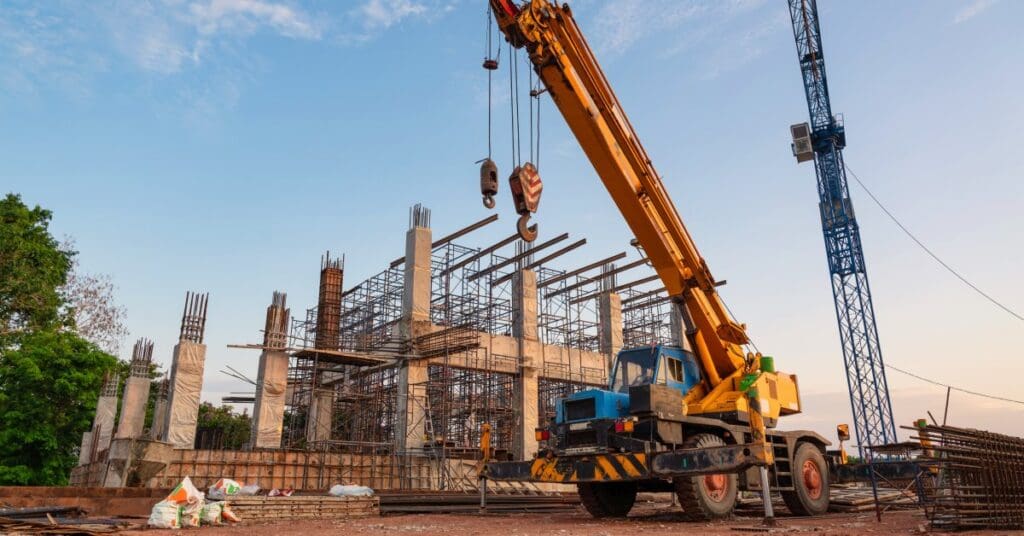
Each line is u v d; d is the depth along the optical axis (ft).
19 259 118.52
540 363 123.75
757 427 38.22
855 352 170.60
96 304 135.03
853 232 176.24
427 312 111.04
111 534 32.30
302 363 113.70
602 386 134.10
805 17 192.95
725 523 40.40
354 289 136.05
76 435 115.85
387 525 39.58
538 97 43.11
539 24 41.01
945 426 34.37
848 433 58.49
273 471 88.94
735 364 50.70
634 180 46.21
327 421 113.60
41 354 109.91
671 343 148.05
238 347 97.86
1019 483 35.81
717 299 50.11
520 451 116.06
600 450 43.55
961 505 33.30
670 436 43.27
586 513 53.36
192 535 32.99
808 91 190.19
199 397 94.48
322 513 46.34
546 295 148.15
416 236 112.78
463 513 53.16
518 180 39.73
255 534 33.40
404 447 103.30
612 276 145.79
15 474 103.30
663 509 56.80
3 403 107.04
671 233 48.34
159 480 78.02
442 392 114.93
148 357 113.50
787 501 50.31
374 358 105.81
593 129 43.32
